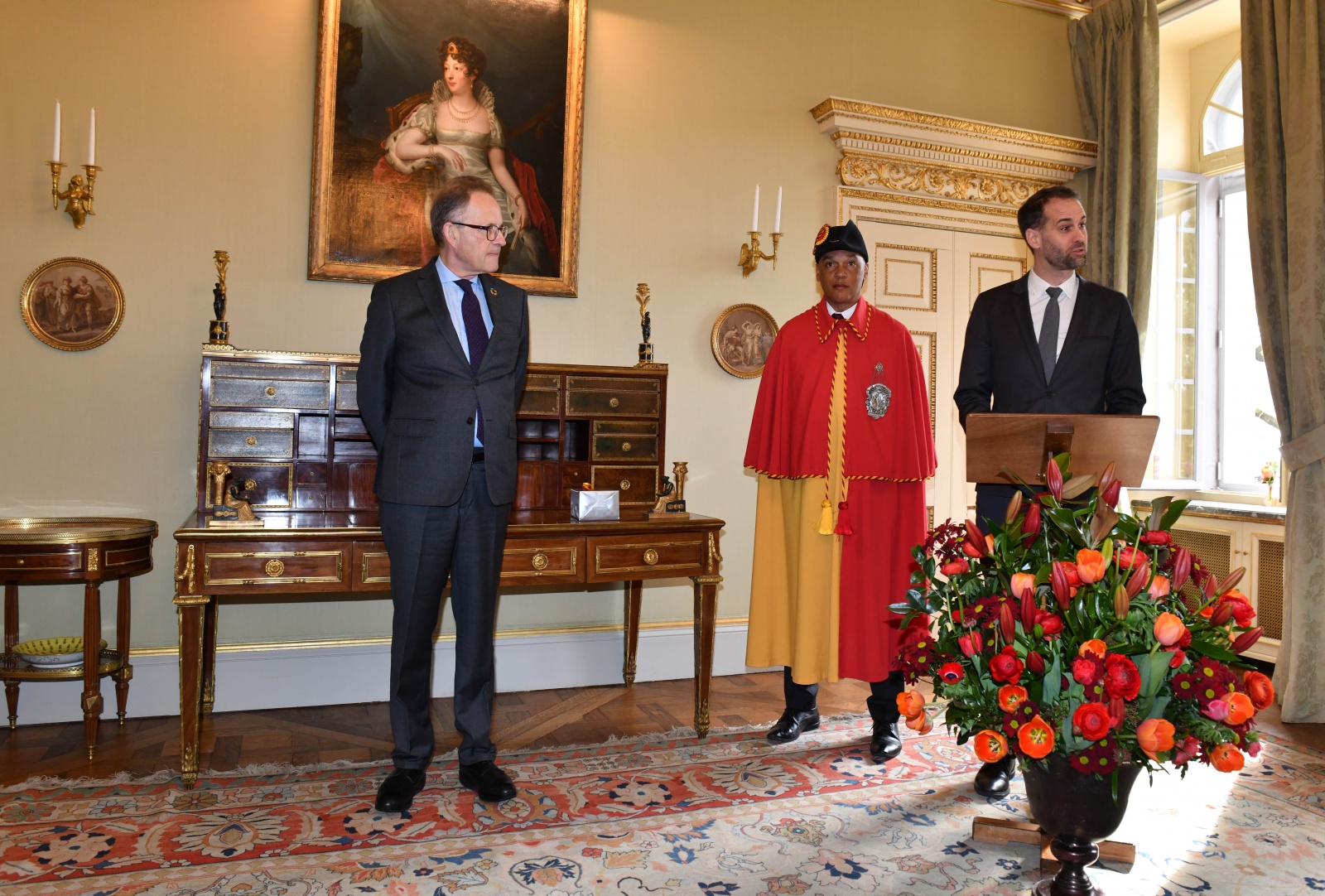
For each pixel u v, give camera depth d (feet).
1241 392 16.48
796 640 10.27
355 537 9.26
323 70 11.82
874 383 10.25
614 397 12.86
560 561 10.11
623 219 13.64
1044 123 16.42
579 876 7.15
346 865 7.25
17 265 10.93
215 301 11.18
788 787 9.15
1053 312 9.32
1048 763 6.23
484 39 12.65
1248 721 5.67
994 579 6.64
